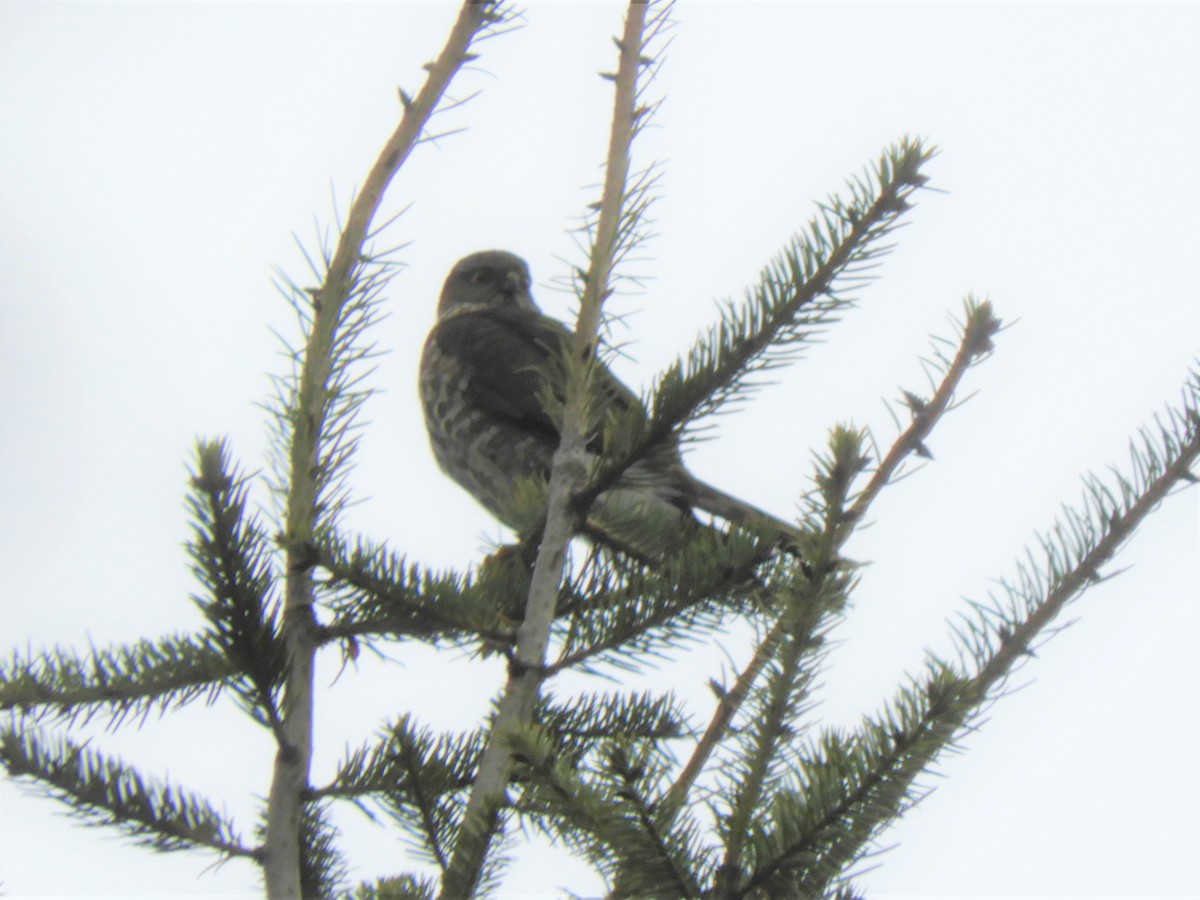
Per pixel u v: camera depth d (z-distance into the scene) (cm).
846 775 433
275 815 528
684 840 438
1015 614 521
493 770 512
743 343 569
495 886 497
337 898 536
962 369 587
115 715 628
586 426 579
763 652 512
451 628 557
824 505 454
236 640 512
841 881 443
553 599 550
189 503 509
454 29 575
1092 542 533
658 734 647
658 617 575
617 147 580
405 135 576
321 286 573
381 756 584
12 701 619
